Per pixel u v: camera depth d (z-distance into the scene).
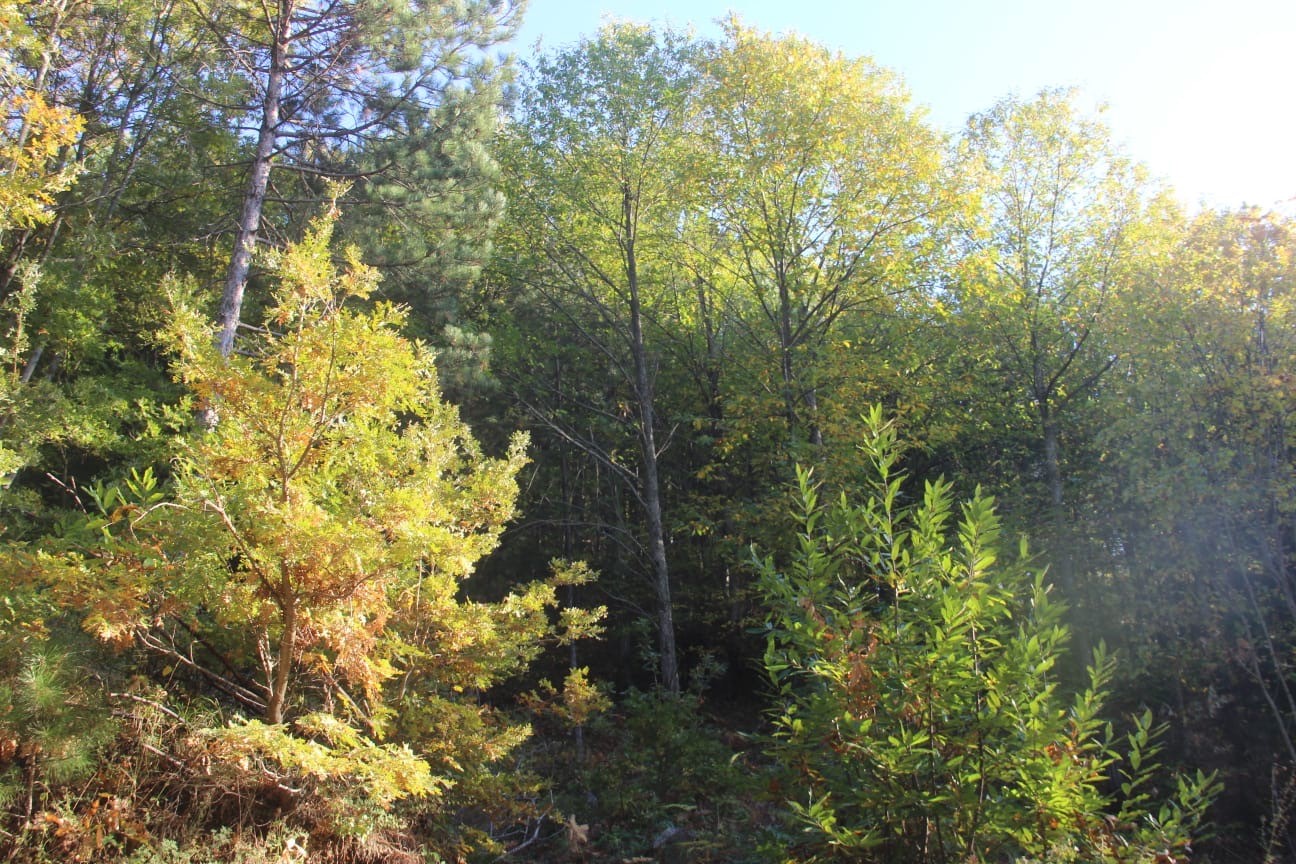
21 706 5.08
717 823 9.65
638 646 19.52
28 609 5.57
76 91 13.85
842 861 4.98
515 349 18.09
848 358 16.03
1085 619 14.13
